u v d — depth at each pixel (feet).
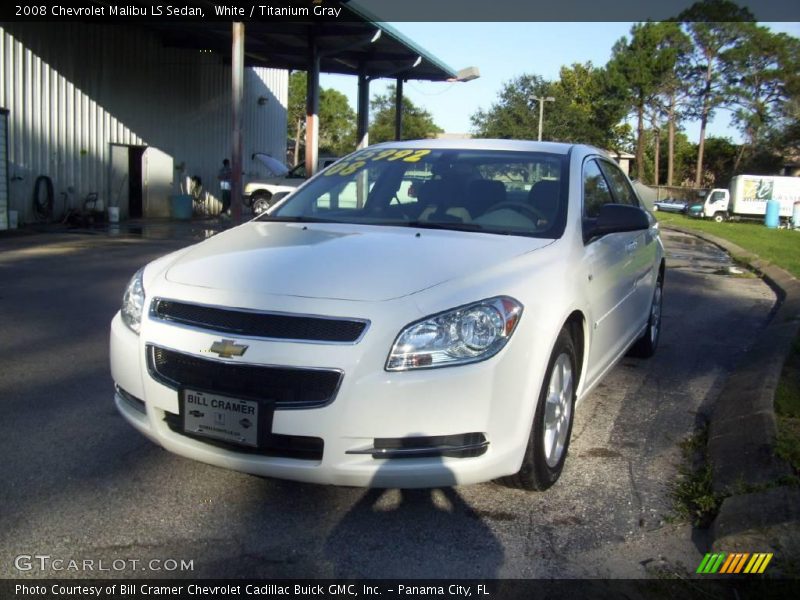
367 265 11.14
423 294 10.44
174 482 12.32
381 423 9.95
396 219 14.24
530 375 10.80
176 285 11.29
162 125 72.74
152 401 11.05
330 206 15.23
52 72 58.44
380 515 11.41
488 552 10.43
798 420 14.38
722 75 204.13
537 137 192.24
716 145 225.35
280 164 86.12
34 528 10.75
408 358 10.00
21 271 33.86
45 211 58.13
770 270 44.19
